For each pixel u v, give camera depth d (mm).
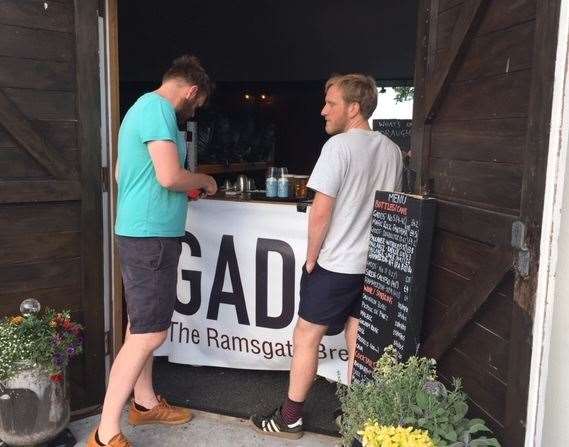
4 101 2318
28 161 2426
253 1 5863
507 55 1722
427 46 2209
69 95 2488
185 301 3158
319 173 2227
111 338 2775
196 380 3129
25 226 2447
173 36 6133
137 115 2188
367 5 5582
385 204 2219
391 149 2354
